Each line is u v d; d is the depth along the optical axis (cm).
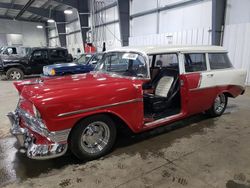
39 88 254
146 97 337
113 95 259
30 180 230
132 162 263
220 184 221
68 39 1988
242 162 262
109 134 275
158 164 258
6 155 285
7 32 2169
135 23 1177
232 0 726
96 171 245
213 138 331
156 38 1035
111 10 1327
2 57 1003
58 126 230
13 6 1698
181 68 333
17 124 276
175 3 920
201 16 827
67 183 224
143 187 217
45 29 2383
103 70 358
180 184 221
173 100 360
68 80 298
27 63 1008
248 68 715
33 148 234
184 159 270
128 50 321
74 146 250
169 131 360
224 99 426
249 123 396
